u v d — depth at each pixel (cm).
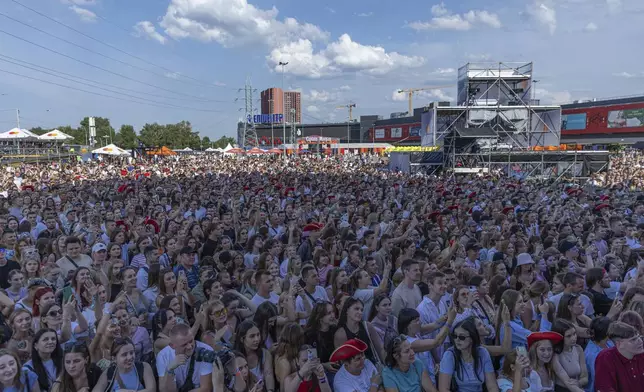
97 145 13025
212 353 503
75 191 2194
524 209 1705
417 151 4356
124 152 5728
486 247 1135
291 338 511
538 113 4972
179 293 684
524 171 3900
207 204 1755
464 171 3847
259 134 12725
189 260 855
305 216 1516
